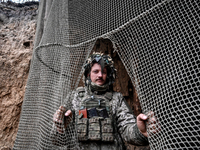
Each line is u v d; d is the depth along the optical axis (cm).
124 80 330
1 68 334
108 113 161
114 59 334
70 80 186
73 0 230
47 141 165
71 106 171
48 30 233
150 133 127
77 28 219
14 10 421
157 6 157
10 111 314
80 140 151
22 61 345
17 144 197
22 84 330
